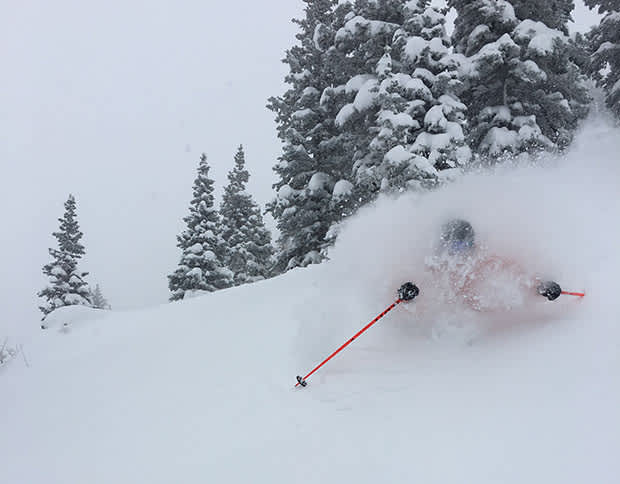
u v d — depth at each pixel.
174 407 3.79
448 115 10.91
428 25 11.34
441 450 2.21
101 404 4.48
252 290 8.62
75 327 11.20
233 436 2.94
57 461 3.38
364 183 11.88
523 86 12.63
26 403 5.40
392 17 13.02
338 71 14.21
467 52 13.05
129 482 2.71
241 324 6.00
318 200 15.79
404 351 3.69
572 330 2.96
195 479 2.51
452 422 2.43
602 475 1.75
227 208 26.34
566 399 2.30
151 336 7.19
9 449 3.96
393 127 10.32
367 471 2.19
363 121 12.85
